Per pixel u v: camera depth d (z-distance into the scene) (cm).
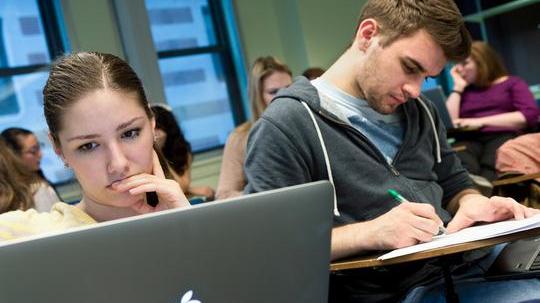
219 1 540
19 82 438
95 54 104
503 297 113
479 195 166
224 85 540
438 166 174
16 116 437
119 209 108
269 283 67
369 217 149
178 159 250
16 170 225
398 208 124
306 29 536
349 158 150
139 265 60
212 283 64
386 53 144
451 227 126
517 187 223
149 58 473
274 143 146
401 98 148
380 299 137
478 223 127
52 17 453
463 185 174
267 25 557
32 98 443
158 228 61
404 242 116
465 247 98
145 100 105
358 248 122
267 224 67
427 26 137
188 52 518
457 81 429
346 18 556
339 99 156
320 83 160
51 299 58
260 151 147
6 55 435
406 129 161
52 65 104
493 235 98
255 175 146
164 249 61
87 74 99
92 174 100
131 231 60
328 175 149
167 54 505
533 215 116
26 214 108
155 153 112
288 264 68
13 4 439
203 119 525
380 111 155
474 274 135
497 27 571
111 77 99
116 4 470
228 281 65
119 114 98
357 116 156
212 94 532
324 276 71
